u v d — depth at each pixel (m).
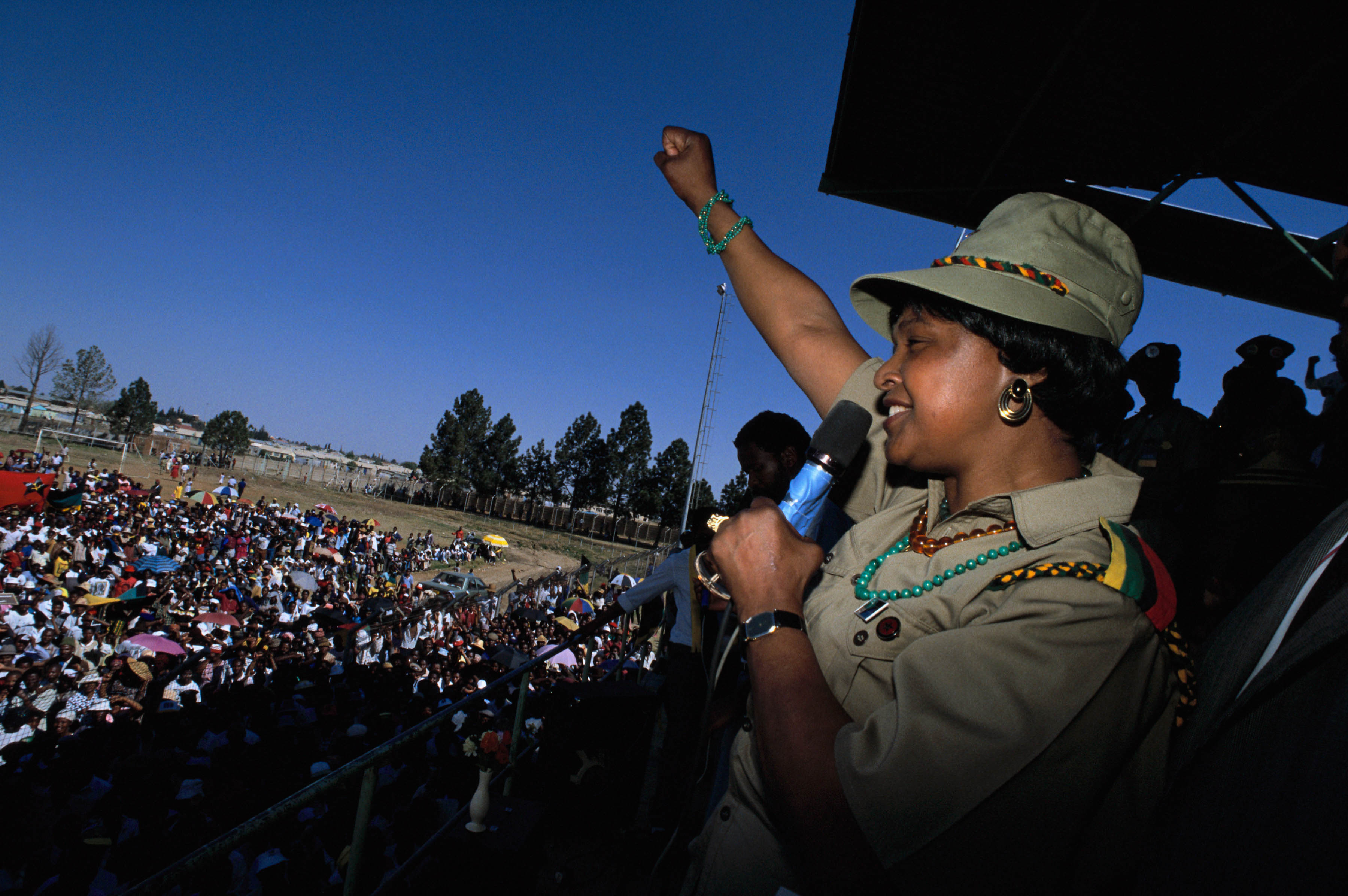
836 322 1.62
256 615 18.72
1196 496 2.64
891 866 0.66
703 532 3.08
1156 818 0.72
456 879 3.30
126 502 33.03
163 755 8.44
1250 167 3.46
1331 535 0.75
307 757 8.88
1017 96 3.54
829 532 1.69
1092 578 0.79
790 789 0.75
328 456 138.88
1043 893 0.67
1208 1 2.67
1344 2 2.46
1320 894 0.47
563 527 78.56
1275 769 0.56
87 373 76.69
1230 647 0.81
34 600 14.85
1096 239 0.99
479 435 80.50
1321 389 4.48
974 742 0.68
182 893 5.62
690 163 1.84
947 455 0.99
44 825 6.91
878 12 3.26
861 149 4.31
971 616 0.86
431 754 8.33
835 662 0.94
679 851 2.31
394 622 18.22
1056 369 0.93
